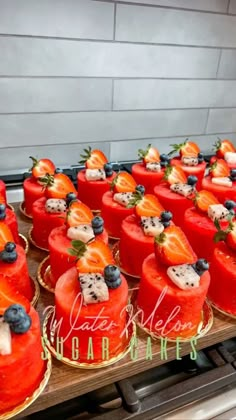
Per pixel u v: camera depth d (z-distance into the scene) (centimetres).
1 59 192
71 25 199
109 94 228
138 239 121
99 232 117
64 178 152
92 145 239
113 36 213
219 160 189
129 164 246
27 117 212
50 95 212
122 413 92
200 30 236
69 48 204
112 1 203
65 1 192
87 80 218
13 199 191
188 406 96
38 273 123
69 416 101
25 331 80
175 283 99
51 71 206
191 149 207
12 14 184
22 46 193
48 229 135
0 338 77
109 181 169
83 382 89
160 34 225
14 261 105
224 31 245
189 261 104
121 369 93
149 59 230
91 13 201
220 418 96
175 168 175
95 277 94
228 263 111
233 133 290
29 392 83
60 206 134
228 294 111
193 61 245
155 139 260
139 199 134
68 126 226
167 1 218
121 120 240
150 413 92
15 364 76
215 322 110
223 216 133
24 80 202
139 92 237
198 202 142
